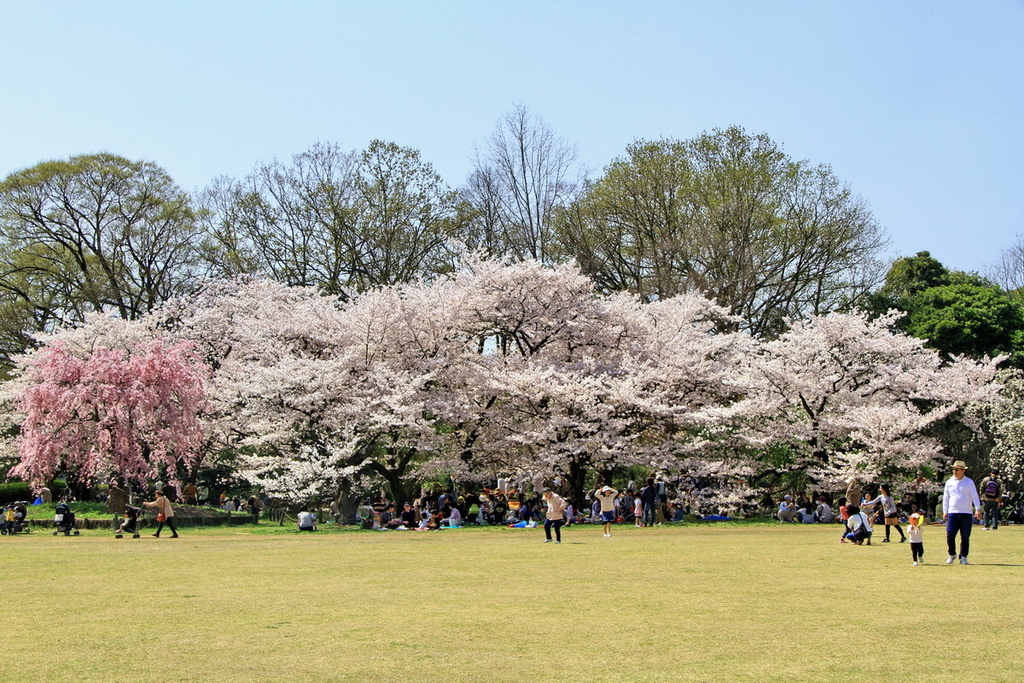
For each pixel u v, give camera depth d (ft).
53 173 170.50
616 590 51.70
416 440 127.75
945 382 129.49
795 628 39.63
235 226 181.06
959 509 63.10
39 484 117.91
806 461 135.33
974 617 41.93
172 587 54.34
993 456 125.59
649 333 140.67
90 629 40.65
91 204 173.99
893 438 126.62
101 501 146.10
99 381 115.85
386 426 121.70
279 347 133.39
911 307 170.40
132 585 55.36
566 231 185.88
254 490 143.64
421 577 58.39
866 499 107.86
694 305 148.15
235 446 133.18
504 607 45.96
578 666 32.99
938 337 160.66
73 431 116.78
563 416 129.08
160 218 177.17
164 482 135.33
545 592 51.16
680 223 184.65
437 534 99.66
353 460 125.59
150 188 178.19
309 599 49.14
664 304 151.74
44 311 174.91
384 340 131.64
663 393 133.18
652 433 140.36
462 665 33.30
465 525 115.14
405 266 180.65
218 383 133.08
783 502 124.06
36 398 114.42
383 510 114.93
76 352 139.85
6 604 47.85
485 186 185.37
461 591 51.75
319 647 36.55
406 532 103.76
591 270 178.60
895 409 125.29
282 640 37.93
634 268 187.21
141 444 122.01
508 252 176.76
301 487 118.62
